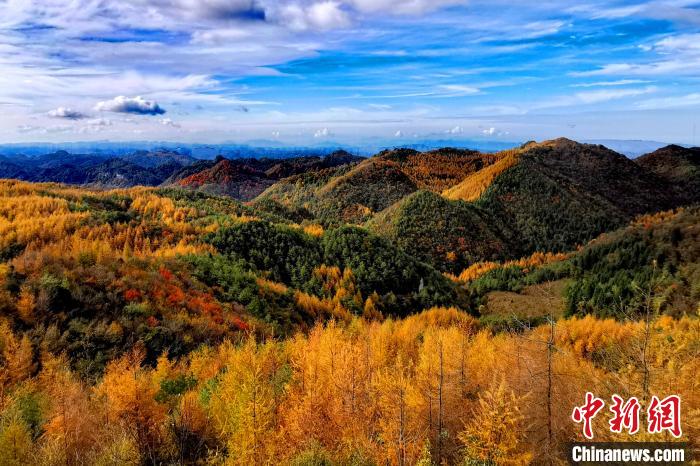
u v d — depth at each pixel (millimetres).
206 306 51844
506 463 12945
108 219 92062
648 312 10984
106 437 20156
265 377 27734
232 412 20484
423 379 20062
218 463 18953
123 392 19906
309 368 26734
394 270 92250
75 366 33875
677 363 10680
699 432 10156
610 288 77688
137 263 57594
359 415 20656
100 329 38594
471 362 22203
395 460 16812
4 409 22250
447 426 17406
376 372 24031
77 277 45125
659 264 87875
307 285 82062
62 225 82562
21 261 44719
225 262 75875
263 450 18141
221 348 38844
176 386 26062
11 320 35656
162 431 20344
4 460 17719
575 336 31844
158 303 47125
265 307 61875
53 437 19922
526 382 13469
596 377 12227
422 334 46781
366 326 56594
